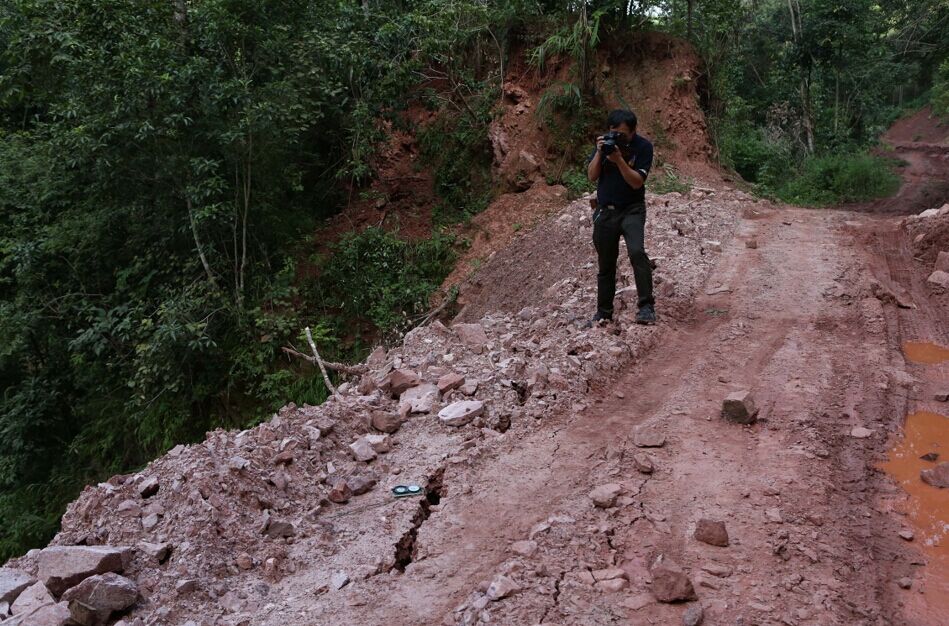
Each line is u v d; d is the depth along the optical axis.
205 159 10.54
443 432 4.59
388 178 15.65
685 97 16.00
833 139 23.75
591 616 2.75
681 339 6.01
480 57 16.08
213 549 3.41
